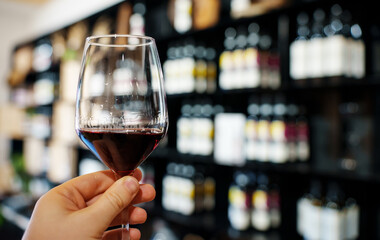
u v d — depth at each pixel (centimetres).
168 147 274
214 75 243
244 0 200
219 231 207
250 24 215
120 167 62
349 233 163
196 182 232
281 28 181
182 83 235
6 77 496
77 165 362
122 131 57
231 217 207
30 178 384
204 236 253
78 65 358
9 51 533
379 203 168
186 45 263
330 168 167
